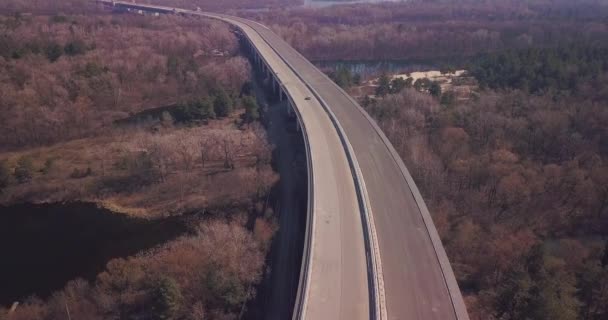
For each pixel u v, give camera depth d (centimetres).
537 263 6738
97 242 9156
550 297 5616
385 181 8350
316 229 7019
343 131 10488
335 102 12644
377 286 5628
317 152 9606
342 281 5947
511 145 11419
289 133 13300
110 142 13012
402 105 13638
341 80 16300
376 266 5975
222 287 6825
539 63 16912
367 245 6650
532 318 5578
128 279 7275
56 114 13150
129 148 12419
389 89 16075
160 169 11269
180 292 6712
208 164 11712
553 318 5456
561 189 9612
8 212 10206
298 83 14638
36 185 10931
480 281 7281
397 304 5509
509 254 7469
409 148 10794
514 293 6100
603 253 7469
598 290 6241
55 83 14400
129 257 8306
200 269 7238
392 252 6419
